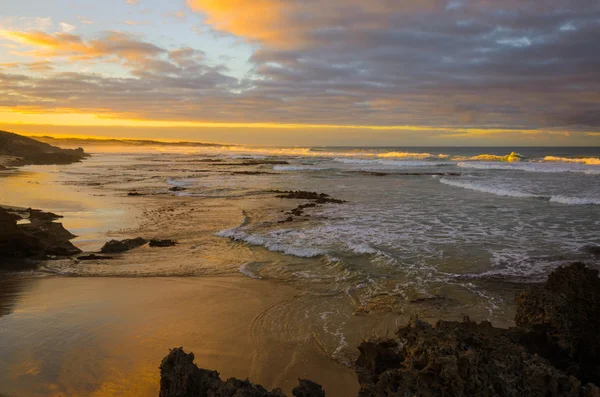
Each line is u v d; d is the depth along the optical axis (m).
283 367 5.82
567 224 15.27
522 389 3.78
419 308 7.71
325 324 7.19
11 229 11.56
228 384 4.00
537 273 9.65
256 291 8.95
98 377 5.53
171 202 22.64
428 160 61.94
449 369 3.75
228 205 21.53
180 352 4.51
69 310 7.94
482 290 8.59
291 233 14.28
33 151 69.12
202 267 10.77
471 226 15.09
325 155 85.75
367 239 13.22
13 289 9.17
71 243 13.09
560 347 4.91
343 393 5.20
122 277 10.02
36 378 5.52
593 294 5.35
